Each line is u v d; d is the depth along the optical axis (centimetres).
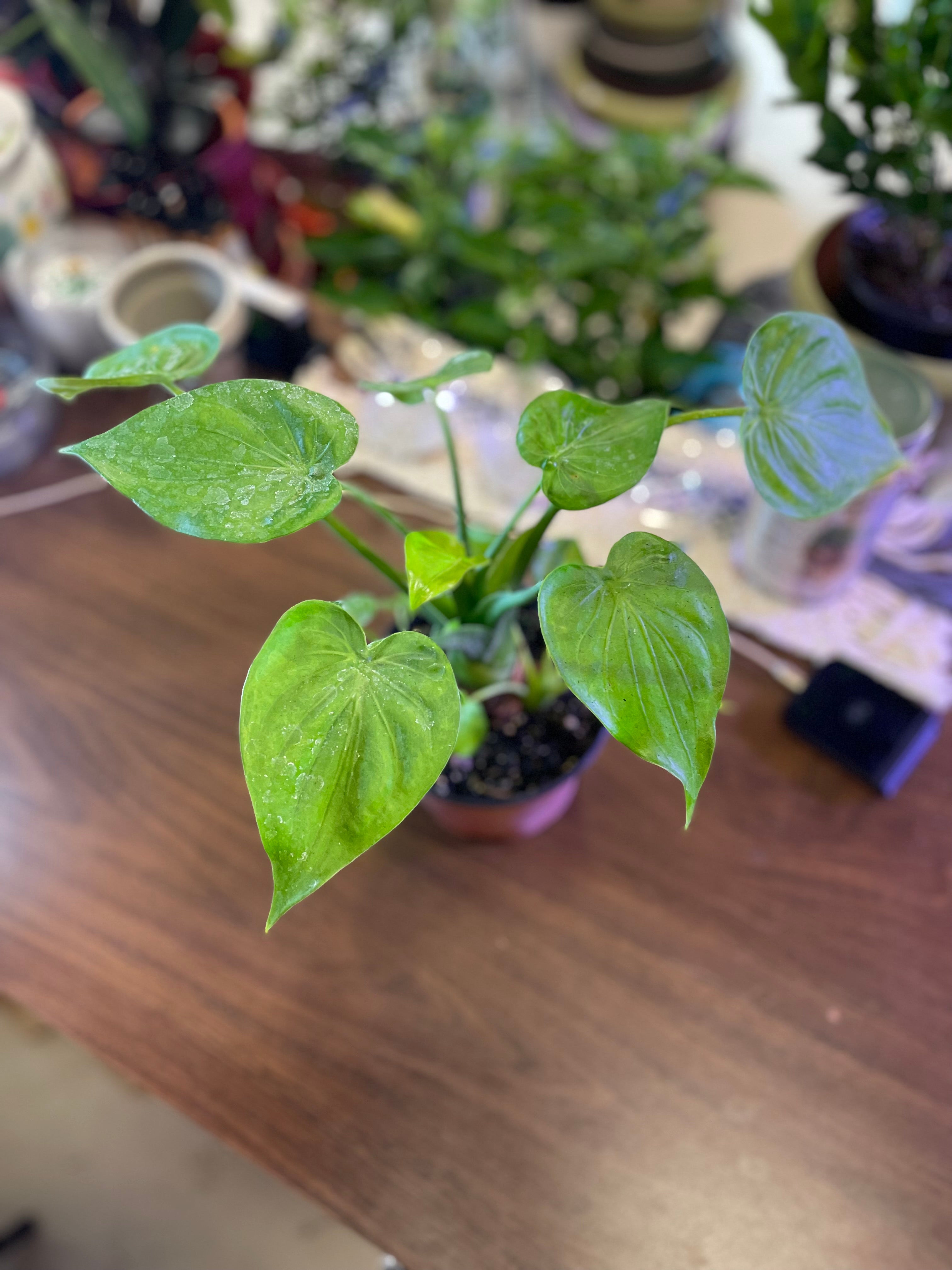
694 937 52
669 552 31
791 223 121
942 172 60
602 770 57
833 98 61
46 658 63
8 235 70
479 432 69
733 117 133
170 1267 55
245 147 80
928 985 50
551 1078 49
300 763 28
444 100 113
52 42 75
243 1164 57
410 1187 46
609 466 32
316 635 29
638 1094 48
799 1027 49
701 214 108
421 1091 48
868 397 35
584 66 136
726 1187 46
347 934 53
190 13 74
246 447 29
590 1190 46
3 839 56
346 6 101
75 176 80
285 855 27
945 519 65
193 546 67
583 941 52
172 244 77
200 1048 50
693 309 118
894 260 62
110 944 53
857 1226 45
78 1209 56
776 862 54
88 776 58
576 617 30
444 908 53
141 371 36
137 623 64
